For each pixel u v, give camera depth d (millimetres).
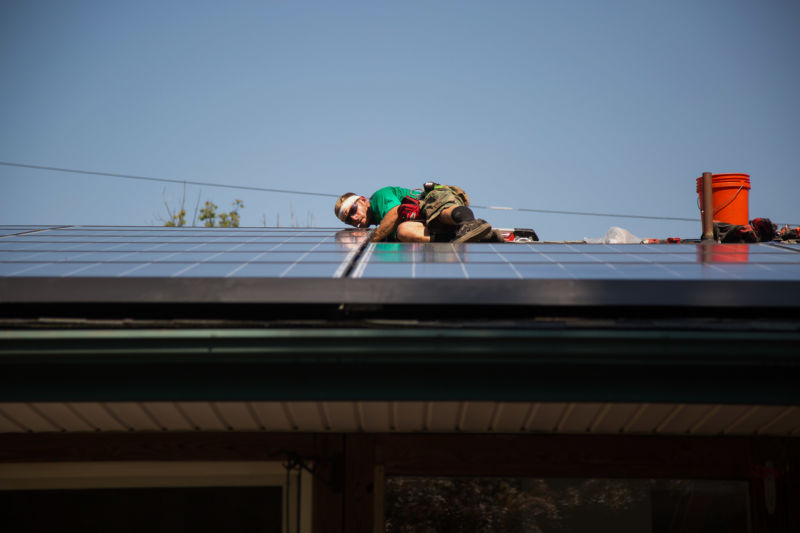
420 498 4930
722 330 3602
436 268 4602
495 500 4934
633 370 3748
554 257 5266
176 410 4484
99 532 4906
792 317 3939
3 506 4914
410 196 7324
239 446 4918
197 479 4941
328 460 4902
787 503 4734
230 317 4031
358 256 5312
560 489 4930
